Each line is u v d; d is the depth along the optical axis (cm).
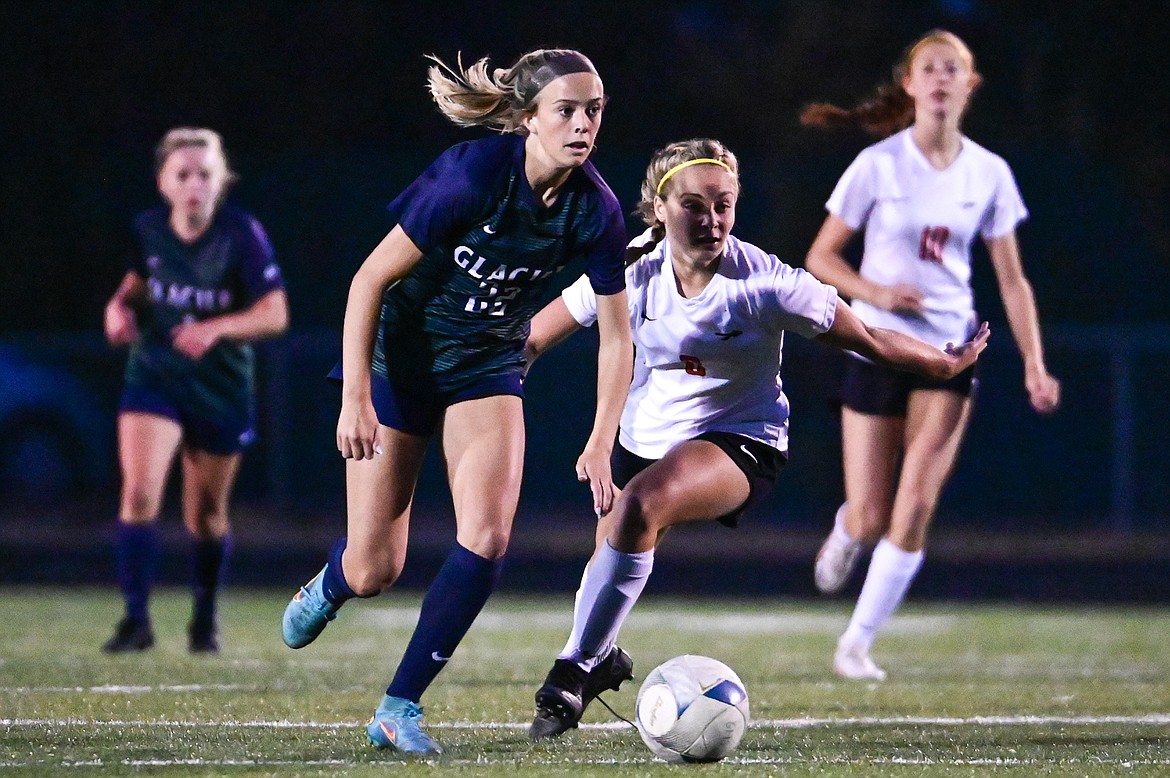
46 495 6250
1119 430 6209
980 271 6406
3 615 3588
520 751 1675
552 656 2867
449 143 7550
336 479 6322
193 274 2817
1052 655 3041
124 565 2852
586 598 1802
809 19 7200
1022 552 5800
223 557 2881
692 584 4862
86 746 1672
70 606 3825
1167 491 6212
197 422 2841
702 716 1586
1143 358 6228
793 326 1827
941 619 3875
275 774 1496
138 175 6906
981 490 6316
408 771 1516
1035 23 6619
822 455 6288
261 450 6297
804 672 2650
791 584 4875
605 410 1714
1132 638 3400
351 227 6769
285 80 7375
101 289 6906
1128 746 1762
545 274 1714
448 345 1728
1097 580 5022
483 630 3419
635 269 1870
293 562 5244
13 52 6912
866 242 2708
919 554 2614
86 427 6275
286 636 1872
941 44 2647
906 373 2653
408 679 1669
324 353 6328
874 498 2702
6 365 6241
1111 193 6662
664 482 1789
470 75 1667
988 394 6312
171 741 1712
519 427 1734
